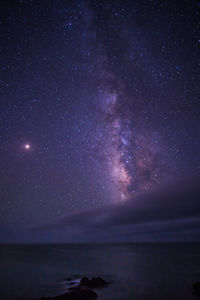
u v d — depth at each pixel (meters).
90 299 11.70
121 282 15.96
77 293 11.95
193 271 20.83
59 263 27.91
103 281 15.63
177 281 16.42
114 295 12.52
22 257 36.59
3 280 17.64
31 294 13.45
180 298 12.05
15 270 22.69
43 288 14.80
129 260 30.72
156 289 13.94
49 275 19.53
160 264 25.89
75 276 18.88
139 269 22.28
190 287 14.49
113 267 23.78
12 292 13.96
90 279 16.47
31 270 22.50
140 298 11.99
